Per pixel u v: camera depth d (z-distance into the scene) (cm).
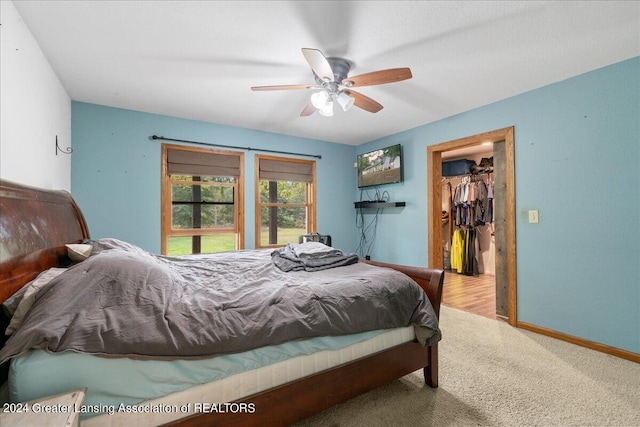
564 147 244
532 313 264
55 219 161
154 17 164
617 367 198
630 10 159
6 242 105
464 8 158
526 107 269
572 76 238
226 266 210
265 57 208
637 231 207
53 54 202
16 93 158
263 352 119
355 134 416
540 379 183
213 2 153
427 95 277
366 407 157
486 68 225
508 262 281
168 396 103
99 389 92
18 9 156
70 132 278
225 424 111
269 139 401
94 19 166
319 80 212
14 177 155
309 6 156
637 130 207
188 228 356
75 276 110
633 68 209
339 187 468
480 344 234
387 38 185
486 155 515
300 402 129
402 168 397
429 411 153
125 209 309
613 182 218
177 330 106
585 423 144
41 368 87
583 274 234
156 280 126
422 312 166
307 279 172
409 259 391
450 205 557
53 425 70
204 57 207
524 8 158
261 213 417
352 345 147
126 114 310
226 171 371
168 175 336
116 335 97
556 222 249
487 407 156
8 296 103
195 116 335
